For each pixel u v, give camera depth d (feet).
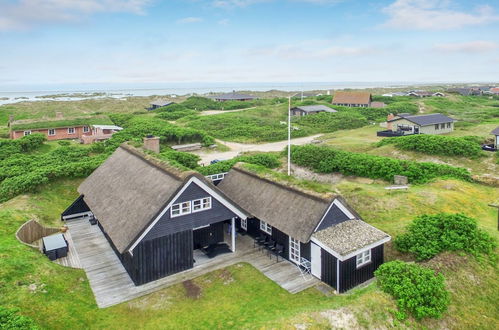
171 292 52.21
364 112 312.09
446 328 41.16
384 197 88.07
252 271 58.13
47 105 417.28
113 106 445.78
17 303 45.50
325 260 53.67
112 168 79.36
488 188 97.50
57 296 49.39
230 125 247.09
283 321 39.88
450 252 53.01
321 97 436.76
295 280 55.36
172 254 56.59
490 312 44.88
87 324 44.83
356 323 39.22
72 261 61.82
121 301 49.93
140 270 53.72
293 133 226.99
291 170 128.98
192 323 45.01
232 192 75.00
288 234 57.16
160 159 67.77
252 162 123.75
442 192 90.63
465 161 126.41
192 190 56.90
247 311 47.34
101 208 65.67
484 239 55.57
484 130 194.29
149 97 595.47
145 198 58.29
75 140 195.21
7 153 138.10
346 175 118.52
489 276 49.78
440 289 42.65
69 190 96.84
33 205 84.02
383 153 145.89
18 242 62.90
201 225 59.11
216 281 55.26
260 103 415.44
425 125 188.44
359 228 57.00
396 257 60.75
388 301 41.93
